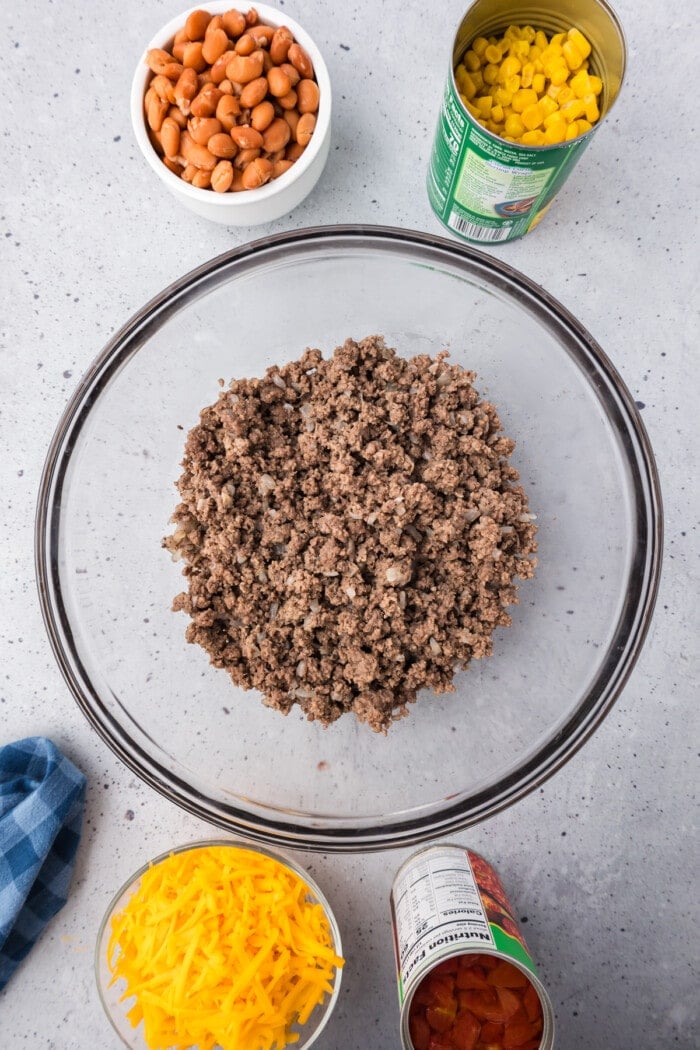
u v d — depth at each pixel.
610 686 0.47
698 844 0.50
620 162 0.50
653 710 0.50
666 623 0.50
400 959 0.44
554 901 0.50
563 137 0.44
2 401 0.51
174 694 0.49
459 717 0.49
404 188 0.51
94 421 0.48
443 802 0.48
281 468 0.44
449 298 0.48
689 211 0.50
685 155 0.50
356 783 0.49
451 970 0.45
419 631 0.42
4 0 0.51
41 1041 0.50
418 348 0.49
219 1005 0.44
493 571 0.43
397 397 0.43
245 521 0.43
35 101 0.51
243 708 0.49
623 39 0.42
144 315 0.47
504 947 0.42
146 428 0.49
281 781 0.49
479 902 0.44
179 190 0.46
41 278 0.51
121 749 0.48
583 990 0.50
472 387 0.46
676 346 0.50
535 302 0.47
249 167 0.45
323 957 0.45
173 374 0.49
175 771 0.48
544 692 0.48
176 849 0.47
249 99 0.44
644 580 0.47
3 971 0.49
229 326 0.49
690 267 0.50
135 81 0.46
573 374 0.48
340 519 0.42
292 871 0.47
